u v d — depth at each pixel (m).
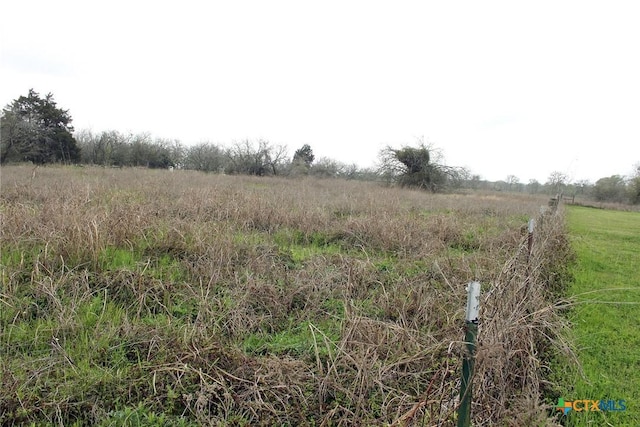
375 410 2.46
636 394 3.02
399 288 4.41
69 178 12.94
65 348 2.95
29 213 5.61
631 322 4.42
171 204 8.10
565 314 4.35
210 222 6.49
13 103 29.50
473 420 2.17
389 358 2.90
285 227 7.37
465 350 1.87
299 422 2.36
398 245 6.50
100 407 2.38
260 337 3.42
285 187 15.69
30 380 2.50
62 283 3.77
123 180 13.51
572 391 2.97
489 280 4.54
